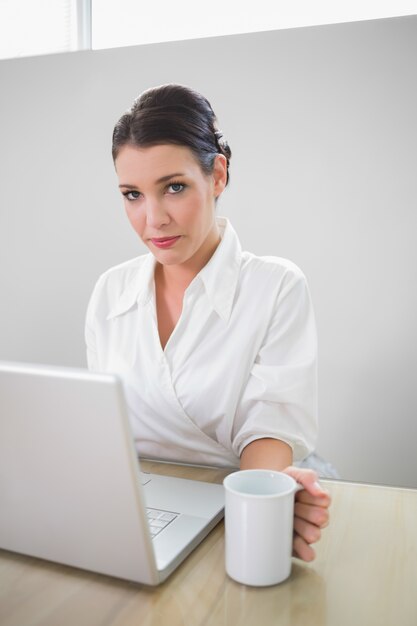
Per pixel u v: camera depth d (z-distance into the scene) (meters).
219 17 2.07
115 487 0.54
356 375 1.97
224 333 1.07
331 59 1.90
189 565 0.63
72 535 0.59
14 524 0.62
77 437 0.53
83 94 2.15
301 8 1.99
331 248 1.96
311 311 1.12
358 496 0.82
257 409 0.99
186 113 0.95
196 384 1.06
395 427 1.95
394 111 1.86
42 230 2.26
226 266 1.09
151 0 2.13
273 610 0.55
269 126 1.98
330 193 1.94
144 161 0.94
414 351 1.91
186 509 0.74
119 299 1.19
